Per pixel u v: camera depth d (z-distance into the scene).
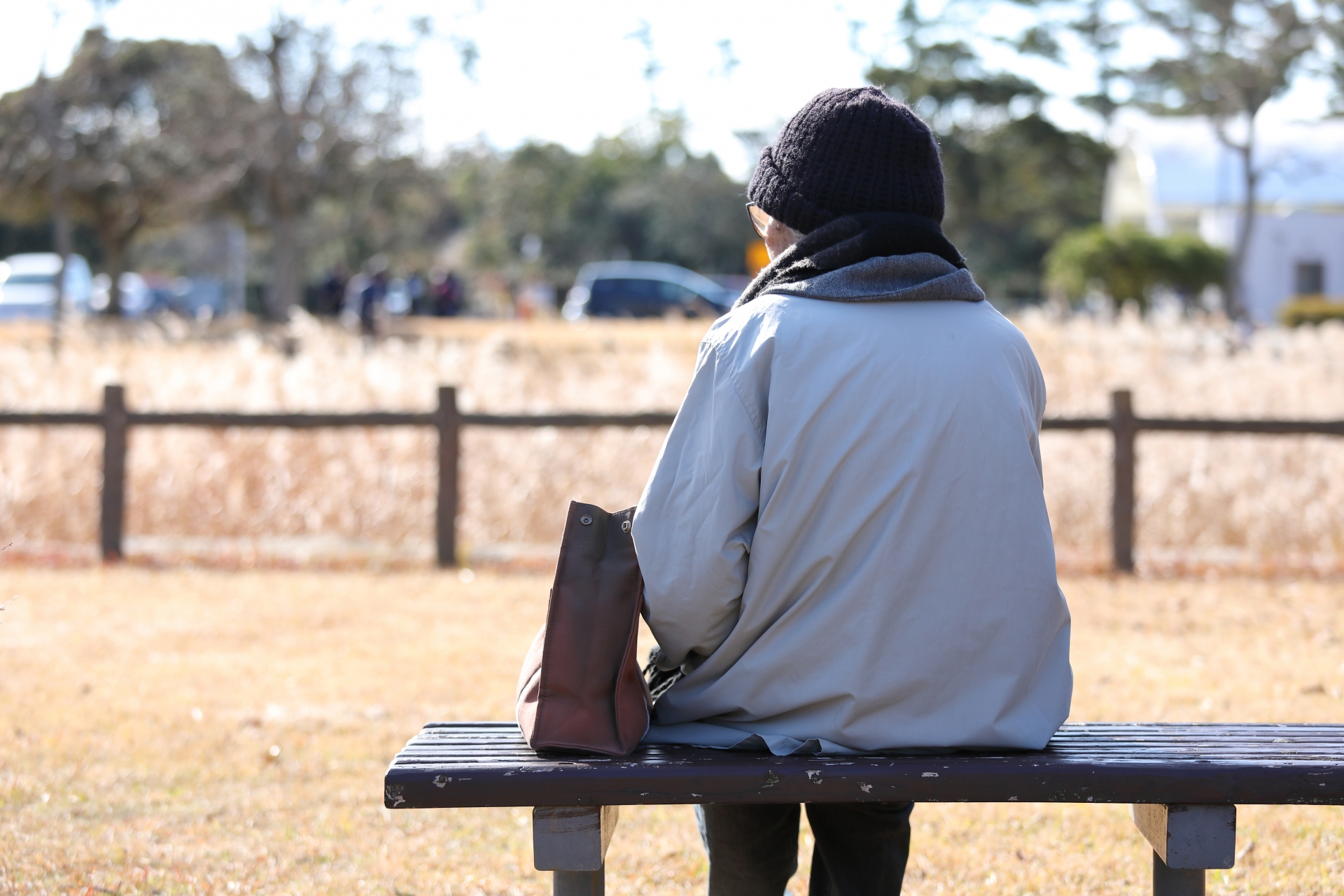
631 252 75.56
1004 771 2.32
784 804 2.79
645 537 2.44
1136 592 7.80
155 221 40.00
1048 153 45.94
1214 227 39.72
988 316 2.58
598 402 10.22
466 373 10.43
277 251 33.94
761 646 2.45
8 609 7.02
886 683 2.39
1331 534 9.09
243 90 32.75
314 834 3.92
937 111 45.03
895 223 2.51
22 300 36.50
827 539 2.39
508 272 75.56
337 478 9.59
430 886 3.53
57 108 32.81
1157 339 11.34
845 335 2.42
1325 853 3.74
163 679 5.63
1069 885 3.56
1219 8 34.09
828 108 2.58
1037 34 39.59
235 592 7.65
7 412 8.63
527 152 73.06
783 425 2.39
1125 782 2.34
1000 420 2.45
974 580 2.40
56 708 5.14
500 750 2.47
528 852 3.83
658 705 2.62
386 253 50.28
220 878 3.54
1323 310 31.94
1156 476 9.41
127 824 3.96
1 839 3.76
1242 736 2.64
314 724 4.99
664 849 3.85
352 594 7.61
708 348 2.50
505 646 6.32
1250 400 10.28
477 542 9.41
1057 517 9.42
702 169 74.75
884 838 2.80
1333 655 6.20
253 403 9.95
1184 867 2.40
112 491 8.66
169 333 11.88
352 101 30.80
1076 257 33.34
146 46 34.22
